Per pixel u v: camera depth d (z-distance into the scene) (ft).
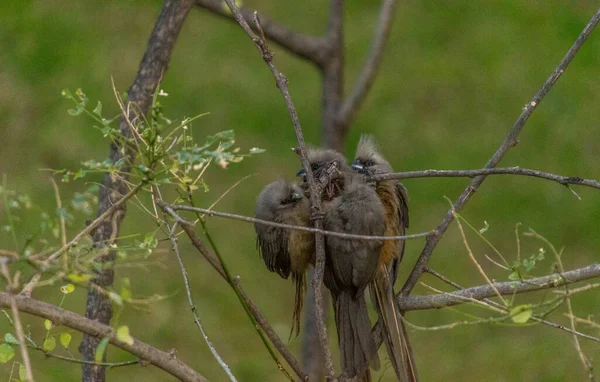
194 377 16.81
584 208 46.21
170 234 16.81
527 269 16.61
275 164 48.11
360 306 20.33
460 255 44.50
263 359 40.14
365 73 29.45
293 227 15.96
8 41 53.21
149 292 42.37
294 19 54.49
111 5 55.11
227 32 55.11
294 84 52.08
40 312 14.92
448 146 48.75
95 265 14.62
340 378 19.75
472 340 40.70
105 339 14.07
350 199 19.76
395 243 22.93
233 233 46.06
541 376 38.40
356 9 56.95
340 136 29.58
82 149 48.01
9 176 46.75
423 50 53.78
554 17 55.21
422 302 20.43
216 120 49.57
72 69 51.67
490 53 53.21
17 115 49.65
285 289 43.62
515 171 18.29
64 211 14.46
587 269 18.13
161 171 15.93
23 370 16.44
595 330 39.63
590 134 49.34
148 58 22.68
